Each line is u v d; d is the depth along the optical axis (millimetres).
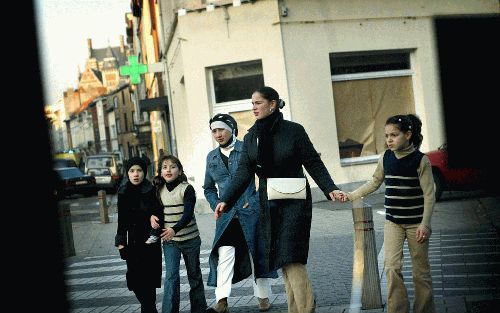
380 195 15664
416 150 4809
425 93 16875
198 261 6039
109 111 92562
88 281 8953
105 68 133000
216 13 16219
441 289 6262
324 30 16094
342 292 6500
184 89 18500
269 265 4715
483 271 6930
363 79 16703
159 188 5965
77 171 35344
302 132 4867
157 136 36750
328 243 9828
